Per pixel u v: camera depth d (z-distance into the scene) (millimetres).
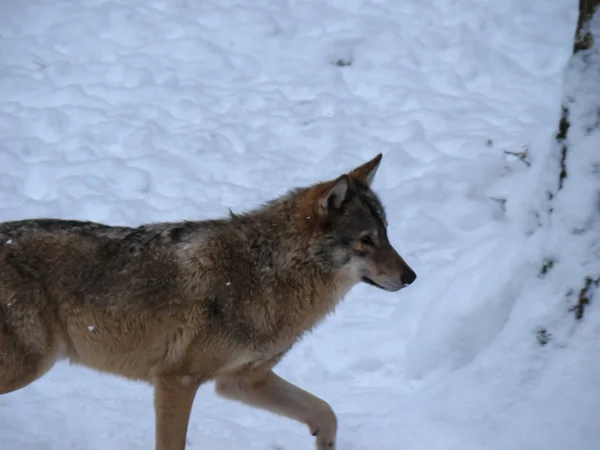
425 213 15414
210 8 22750
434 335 11227
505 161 16297
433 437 9125
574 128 10289
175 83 19984
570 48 20234
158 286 8523
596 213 9773
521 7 21844
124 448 9430
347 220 8742
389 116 18672
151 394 11125
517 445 8516
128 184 16547
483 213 15164
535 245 10445
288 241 8812
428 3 22453
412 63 20422
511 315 10070
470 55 20312
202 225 8969
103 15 22438
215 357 8625
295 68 20641
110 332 8594
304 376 11617
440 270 12758
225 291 8586
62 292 8508
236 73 20531
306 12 22469
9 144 17641
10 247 8445
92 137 18047
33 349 8438
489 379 9508
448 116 18328
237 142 18016
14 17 22391
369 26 21688
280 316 8828
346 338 12258
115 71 20375
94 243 8664
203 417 10305
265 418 10508
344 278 8992
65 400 10586
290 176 16938
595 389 8547
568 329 9297
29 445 9211
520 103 18750
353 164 17156
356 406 10602
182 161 17344
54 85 19953
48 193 16344
